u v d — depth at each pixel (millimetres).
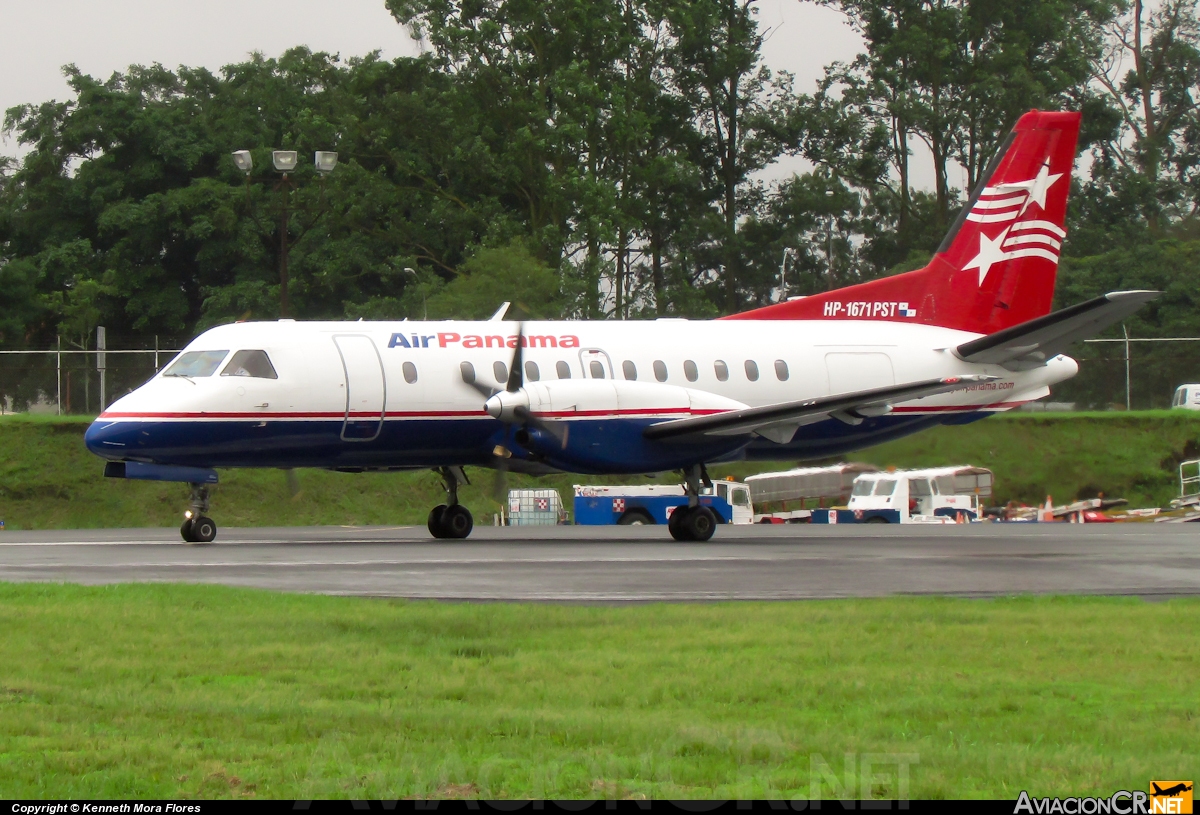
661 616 43906
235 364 79125
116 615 43125
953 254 97312
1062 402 168125
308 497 129000
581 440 78312
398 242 196250
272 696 32156
